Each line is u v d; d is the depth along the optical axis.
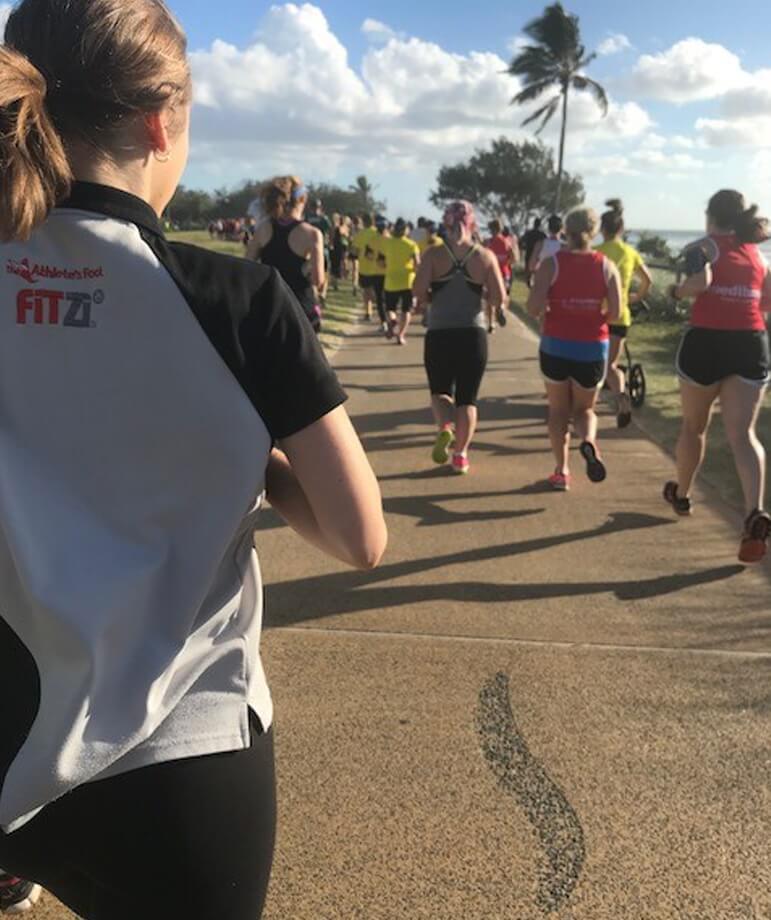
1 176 0.94
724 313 4.33
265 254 6.18
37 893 2.16
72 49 1.03
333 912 2.12
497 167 76.81
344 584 4.02
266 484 1.23
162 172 1.14
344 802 2.50
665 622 3.66
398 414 7.71
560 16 48.41
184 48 1.14
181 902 1.11
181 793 1.07
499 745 2.78
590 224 5.23
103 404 1.02
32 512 1.02
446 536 4.68
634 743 2.80
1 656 1.07
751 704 3.03
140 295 1.01
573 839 2.37
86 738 1.01
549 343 5.33
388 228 15.28
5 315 1.03
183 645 1.06
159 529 1.05
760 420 7.20
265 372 1.06
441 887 2.20
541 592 3.96
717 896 2.18
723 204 4.30
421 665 3.28
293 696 3.06
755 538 4.11
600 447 6.63
